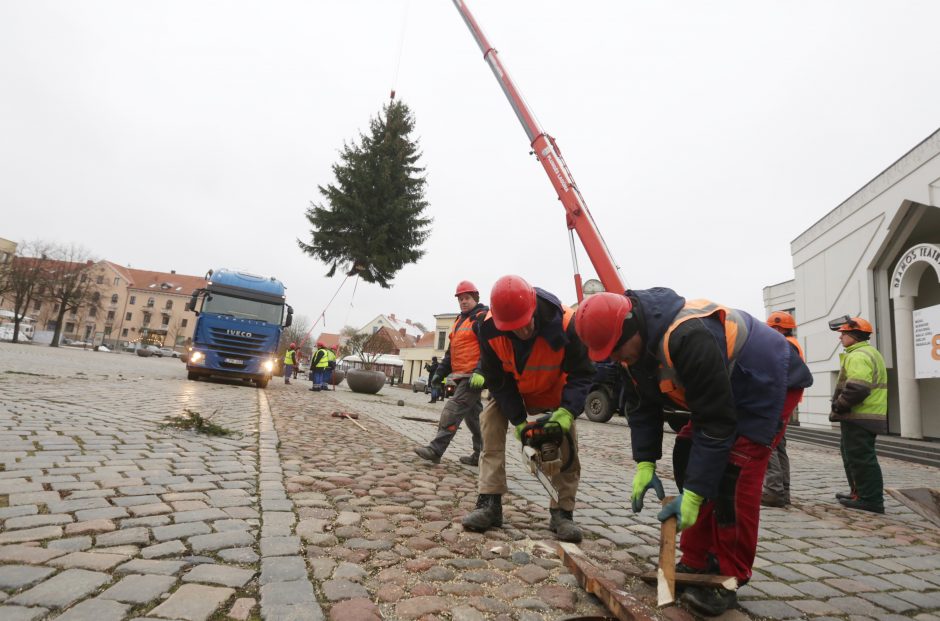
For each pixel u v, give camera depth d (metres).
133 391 8.51
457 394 4.83
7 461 3.27
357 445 5.45
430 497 3.48
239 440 4.91
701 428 1.85
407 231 23.77
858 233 14.52
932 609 2.25
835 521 3.98
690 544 2.21
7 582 1.73
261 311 13.30
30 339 57.41
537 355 2.68
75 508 2.52
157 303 83.50
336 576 2.00
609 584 1.97
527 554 2.48
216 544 2.22
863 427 4.54
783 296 20.59
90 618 1.55
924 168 12.13
